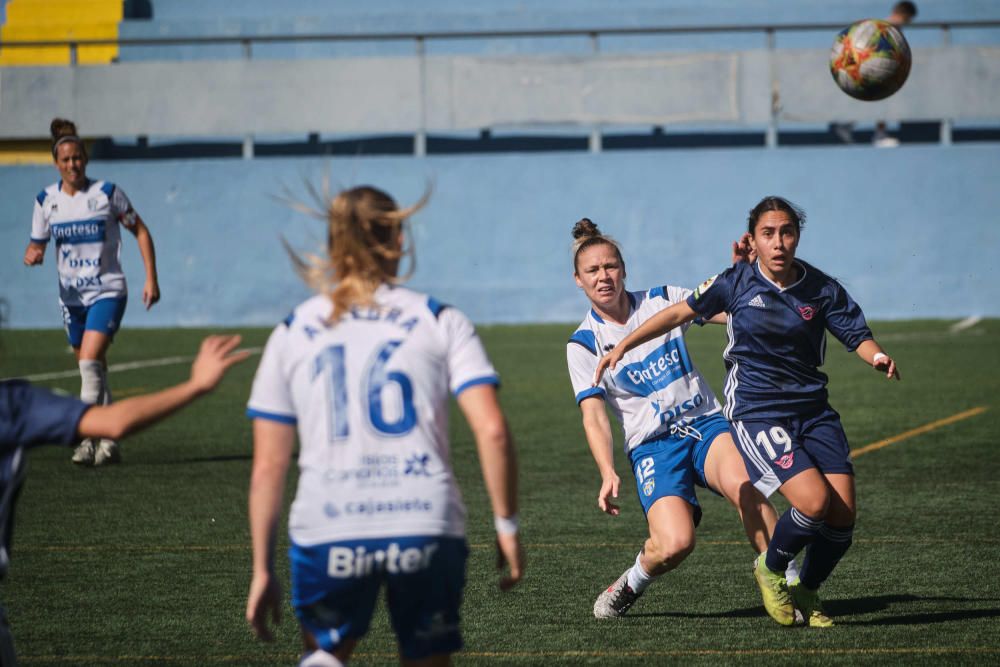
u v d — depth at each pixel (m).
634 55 44.06
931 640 10.10
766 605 10.65
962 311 44.16
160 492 17.55
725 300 10.71
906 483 17.52
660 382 11.48
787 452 10.36
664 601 11.64
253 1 51.59
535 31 45.69
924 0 47.66
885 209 44.09
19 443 6.48
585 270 11.62
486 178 45.22
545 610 11.34
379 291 6.95
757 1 49.53
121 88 45.53
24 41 45.53
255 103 45.19
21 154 47.97
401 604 6.77
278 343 6.88
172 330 44.72
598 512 16.11
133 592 12.09
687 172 44.53
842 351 35.66
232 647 10.29
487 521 15.59
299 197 45.62
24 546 14.17
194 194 45.94
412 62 44.72
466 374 6.75
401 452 6.66
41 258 19.23
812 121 43.81
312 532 6.63
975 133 45.88
